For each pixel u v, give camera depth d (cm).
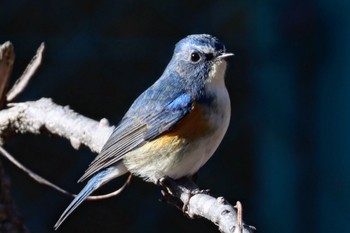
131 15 1333
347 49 1277
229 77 1319
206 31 1349
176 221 1266
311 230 1290
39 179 838
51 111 866
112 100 1312
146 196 1269
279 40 1309
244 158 1305
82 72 1309
